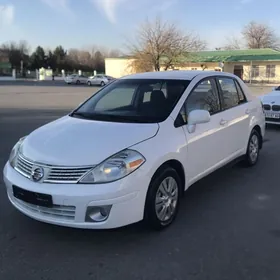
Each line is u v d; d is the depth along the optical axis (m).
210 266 3.05
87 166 3.22
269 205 4.43
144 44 43.59
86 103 4.78
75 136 3.65
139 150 3.42
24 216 4.05
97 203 3.15
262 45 81.19
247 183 5.24
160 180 3.57
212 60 51.50
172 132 3.85
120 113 4.23
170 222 3.81
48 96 24.11
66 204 3.17
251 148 5.92
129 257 3.21
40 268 3.04
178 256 3.22
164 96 4.30
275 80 50.38
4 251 3.31
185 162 3.96
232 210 4.26
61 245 3.42
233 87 5.44
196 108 4.40
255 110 5.88
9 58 90.81
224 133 4.81
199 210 4.25
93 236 3.59
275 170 5.89
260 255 3.23
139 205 3.37
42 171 3.30
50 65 95.56
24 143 3.82
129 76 5.08
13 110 14.82
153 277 2.90
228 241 3.49
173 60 43.38
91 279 2.88
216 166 4.72
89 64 98.50
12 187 3.49
